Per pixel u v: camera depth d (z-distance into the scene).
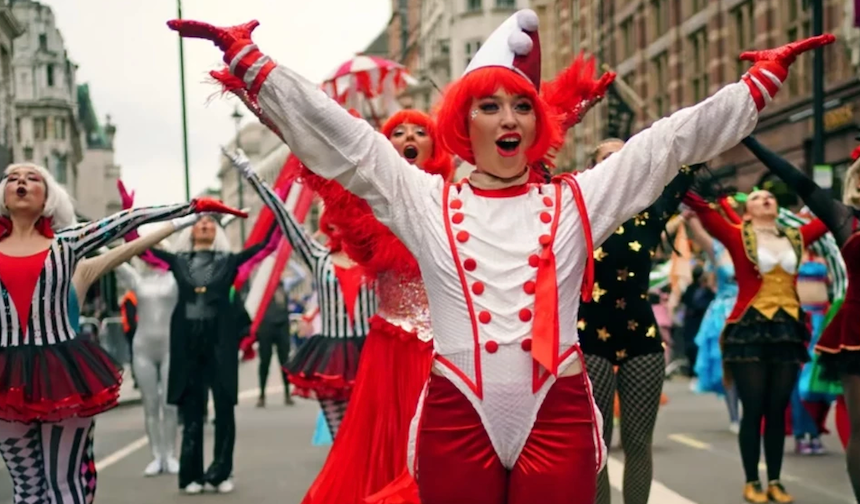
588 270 2.96
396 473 4.88
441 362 2.99
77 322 5.46
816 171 12.71
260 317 9.41
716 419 10.97
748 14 24.88
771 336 6.39
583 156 34.22
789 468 7.73
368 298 6.77
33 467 5.08
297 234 6.83
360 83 8.12
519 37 3.04
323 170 3.00
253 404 14.60
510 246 2.96
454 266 2.96
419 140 5.08
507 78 3.02
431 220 3.01
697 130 2.99
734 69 25.56
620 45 33.97
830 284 9.00
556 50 41.03
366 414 4.98
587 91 4.20
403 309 4.96
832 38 3.02
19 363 4.92
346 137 2.96
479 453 2.93
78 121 59.66
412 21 61.97
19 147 43.69
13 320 5.00
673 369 17.00
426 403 3.01
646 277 4.80
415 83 8.18
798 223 6.99
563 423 2.92
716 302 9.81
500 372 2.91
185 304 7.25
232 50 2.92
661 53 30.39
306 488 7.37
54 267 5.07
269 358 14.30
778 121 21.91
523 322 2.92
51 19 49.62
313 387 6.68
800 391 7.72
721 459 8.12
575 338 3.00
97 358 5.18
